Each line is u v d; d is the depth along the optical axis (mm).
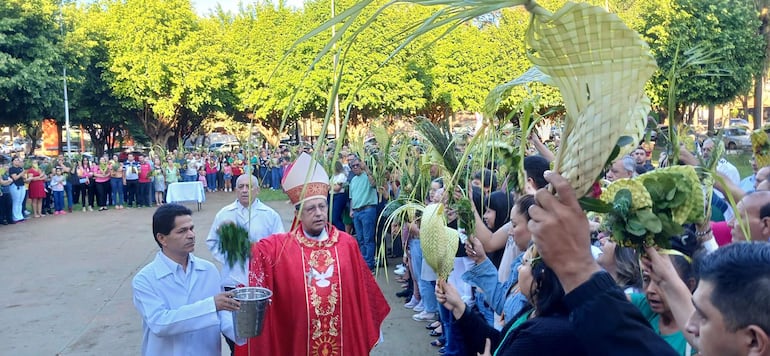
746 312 1229
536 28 1287
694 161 2988
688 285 2207
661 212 1521
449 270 2590
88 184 18578
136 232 14195
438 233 2564
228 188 24500
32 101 23312
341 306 3789
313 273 3771
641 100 1457
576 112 1373
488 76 24875
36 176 17000
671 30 16516
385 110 24656
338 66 1436
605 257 2783
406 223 5965
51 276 9727
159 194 19875
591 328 1387
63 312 7625
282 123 1363
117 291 8688
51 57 23844
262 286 3635
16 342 6492
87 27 29312
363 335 3898
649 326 1422
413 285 7430
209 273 3537
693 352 2164
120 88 29656
